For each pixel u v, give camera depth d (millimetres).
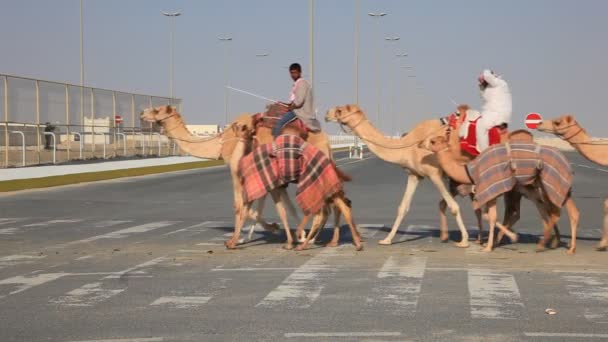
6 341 8711
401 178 42094
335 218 16078
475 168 14906
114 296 11094
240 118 15953
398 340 8648
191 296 11055
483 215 15734
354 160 71438
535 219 21484
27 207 25438
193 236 17812
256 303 10570
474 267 13391
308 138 15836
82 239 17312
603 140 15273
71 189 34281
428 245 16219
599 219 21375
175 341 8656
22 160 48844
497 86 15570
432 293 11180
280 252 15281
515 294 11094
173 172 50656
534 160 14531
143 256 14805
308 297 10953
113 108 61656
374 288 11562
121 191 32969
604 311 10023
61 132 53250
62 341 8703
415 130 15938
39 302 10711
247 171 15211
